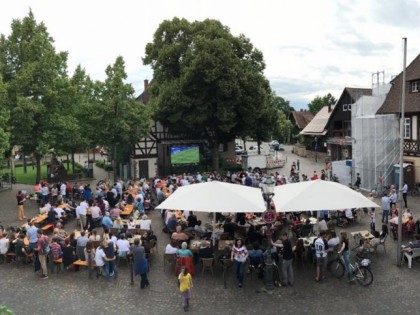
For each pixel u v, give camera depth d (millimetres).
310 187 14859
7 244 15445
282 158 50688
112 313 11312
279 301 11891
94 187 33938
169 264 15109
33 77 29719
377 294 12188
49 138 30688
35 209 25219
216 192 14938
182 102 35562
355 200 14297
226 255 13625
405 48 14227
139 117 34406
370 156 29953
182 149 40375
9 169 47500
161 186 25562
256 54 40188
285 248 12867
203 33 38094
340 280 13297
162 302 11961
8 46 30859
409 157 29875
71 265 14633
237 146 65312
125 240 14867
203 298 12188
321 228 16406
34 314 11305
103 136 34250
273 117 41125
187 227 17438
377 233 15328
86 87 35938
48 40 32656
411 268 14211
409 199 26125
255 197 15500
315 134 58438
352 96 48312
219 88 35375
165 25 39125
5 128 26922
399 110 30953
